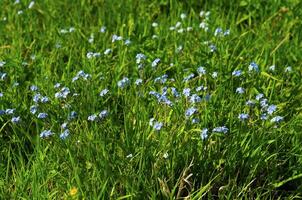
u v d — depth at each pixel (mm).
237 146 4070
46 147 4137
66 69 5219
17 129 4488
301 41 5699
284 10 6062
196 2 6449
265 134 4191
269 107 4176
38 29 6070
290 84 4969
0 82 4961
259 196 3865
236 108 4457
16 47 5566
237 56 5391
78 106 4539
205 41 5535
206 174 4027
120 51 5438
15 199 3859
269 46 5445
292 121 4473
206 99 4305
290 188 4258
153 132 4160
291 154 4215
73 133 4141
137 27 6016
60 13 6301
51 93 4820
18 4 6438
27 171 3996
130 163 3916
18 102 4727
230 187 3996
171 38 5688
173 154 3969
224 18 6152
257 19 6262
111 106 4812
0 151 4355
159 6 6383
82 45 5637
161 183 3787
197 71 4879
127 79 4652
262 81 4941
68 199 3701
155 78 4973
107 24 6156
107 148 4047
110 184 3898
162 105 4402
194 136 4172
